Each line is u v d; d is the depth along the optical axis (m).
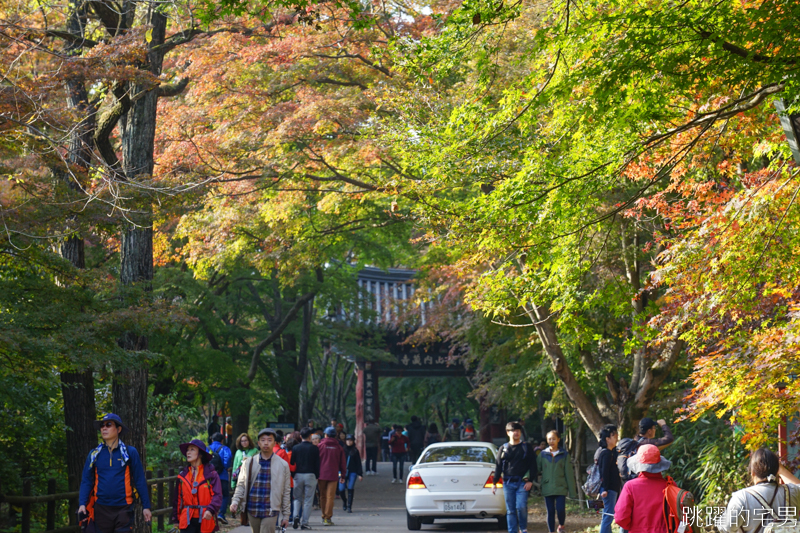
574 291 8.70
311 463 15.11
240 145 15.92
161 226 20.12
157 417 20.27
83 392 12.98
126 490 8.17
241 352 28.70
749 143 8.67
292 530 14.75
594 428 14.42
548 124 8.66
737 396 7.23
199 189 11.38
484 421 35.69
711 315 8.34
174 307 10.48
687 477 14.49
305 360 30.19
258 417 38.41
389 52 7.78
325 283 27.67
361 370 39.06
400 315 29.88
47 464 14.70
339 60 16.33
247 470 9.37
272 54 15.66
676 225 9.59
